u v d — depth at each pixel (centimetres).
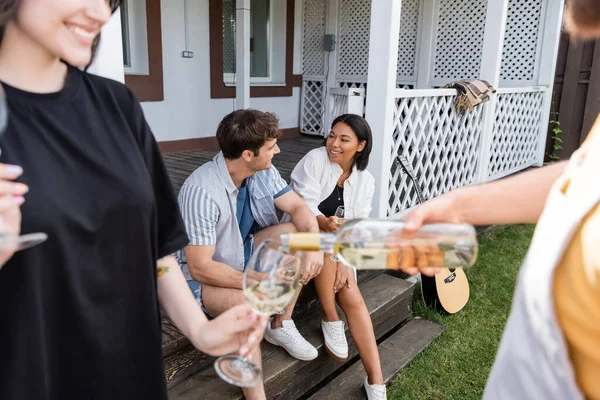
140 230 97
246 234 236
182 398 199
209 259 199
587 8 77
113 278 94
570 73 648
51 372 90
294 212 232
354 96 379
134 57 563
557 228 81
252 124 196
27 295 82
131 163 95
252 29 700
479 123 505
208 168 207
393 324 309
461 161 495
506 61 655
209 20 612
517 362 89
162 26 565
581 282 75
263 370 221
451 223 108
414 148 406
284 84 742
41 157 84
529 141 644
